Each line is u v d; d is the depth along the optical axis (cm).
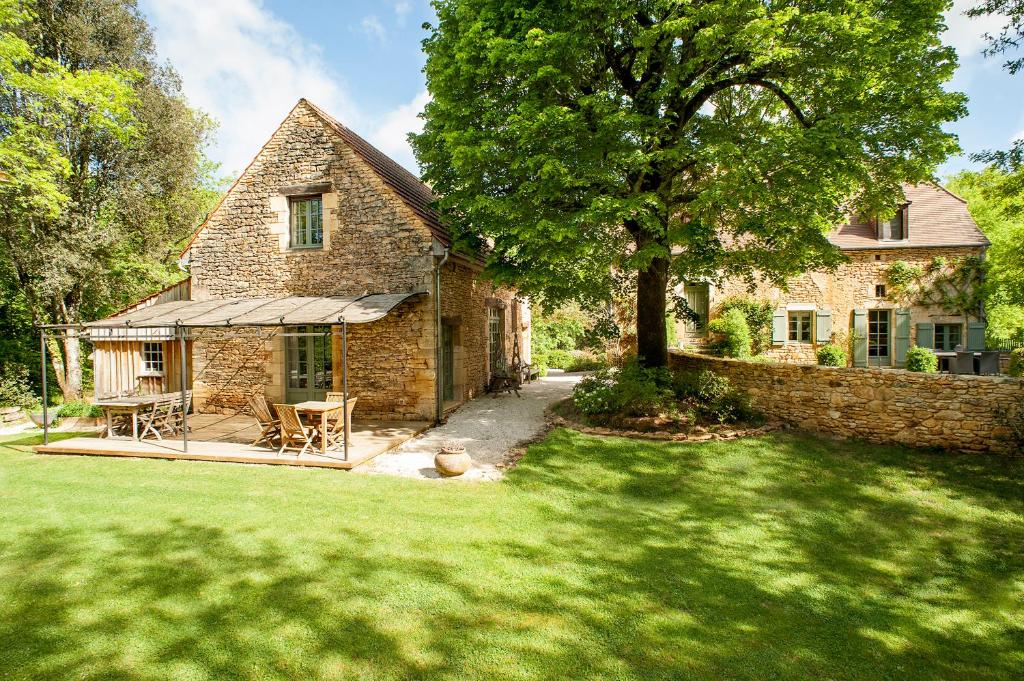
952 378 834
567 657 356
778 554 546
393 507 633
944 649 392
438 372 1123
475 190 1004
